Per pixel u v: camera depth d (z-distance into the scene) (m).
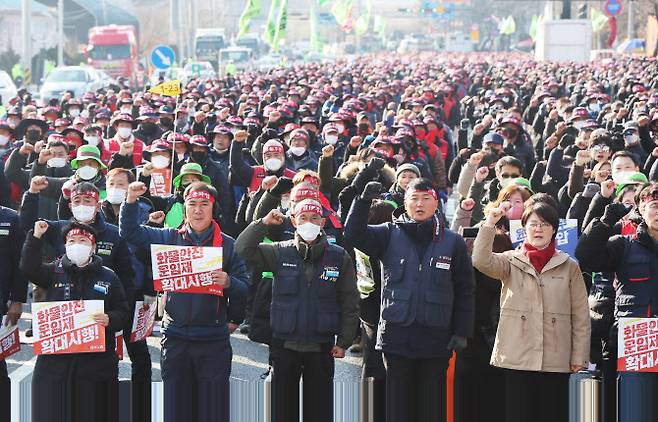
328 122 18.22
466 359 8.31
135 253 8.95
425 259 7.89
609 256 7.94
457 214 10.66
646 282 7.87
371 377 8.80
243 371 10.67
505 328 7.66
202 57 81.88
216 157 14.43
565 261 7.65
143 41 96.94
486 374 8.27
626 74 41.78
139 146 16.48
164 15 98.88
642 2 86.00
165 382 7.88
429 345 7.86
